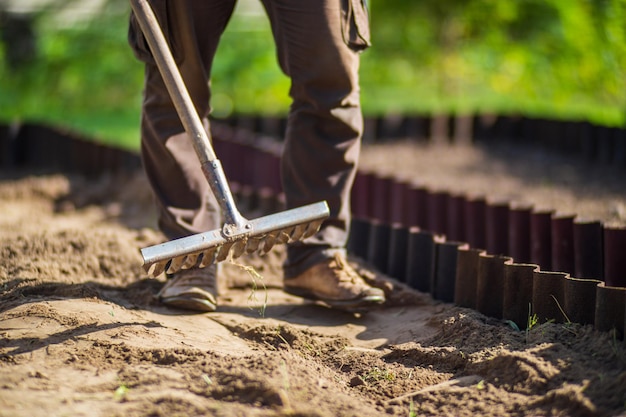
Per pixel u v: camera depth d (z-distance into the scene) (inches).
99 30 497.0
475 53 513.0
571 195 268.4
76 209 261.7
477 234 201.8
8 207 259.0
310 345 140.9
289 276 161.2
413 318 156.5
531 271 141.9
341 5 146.7
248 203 234.8
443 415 112.4
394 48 528.4
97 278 168.6
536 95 497.0
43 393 111.6
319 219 135.0
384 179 240.2
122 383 115.6
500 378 119.8
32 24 502.3
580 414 106.8
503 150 362.3
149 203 254.5
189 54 150.1
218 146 298.4
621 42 439.5
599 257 167.8
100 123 435.2
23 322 136.5
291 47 149.1
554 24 470.9
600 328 126.2
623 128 320.8
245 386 112.3
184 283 154.9
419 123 382.3
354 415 108.7
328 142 153.8
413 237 173.5
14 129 339.3
